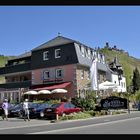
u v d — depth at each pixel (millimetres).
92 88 38344
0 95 57750
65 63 50906
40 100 48438
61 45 51969
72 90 49750
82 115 29344
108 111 35031
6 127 22016
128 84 110688
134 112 39281
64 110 30016
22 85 55656
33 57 55281
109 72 63406
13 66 58500
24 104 29156
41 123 25516
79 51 51000
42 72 53656
